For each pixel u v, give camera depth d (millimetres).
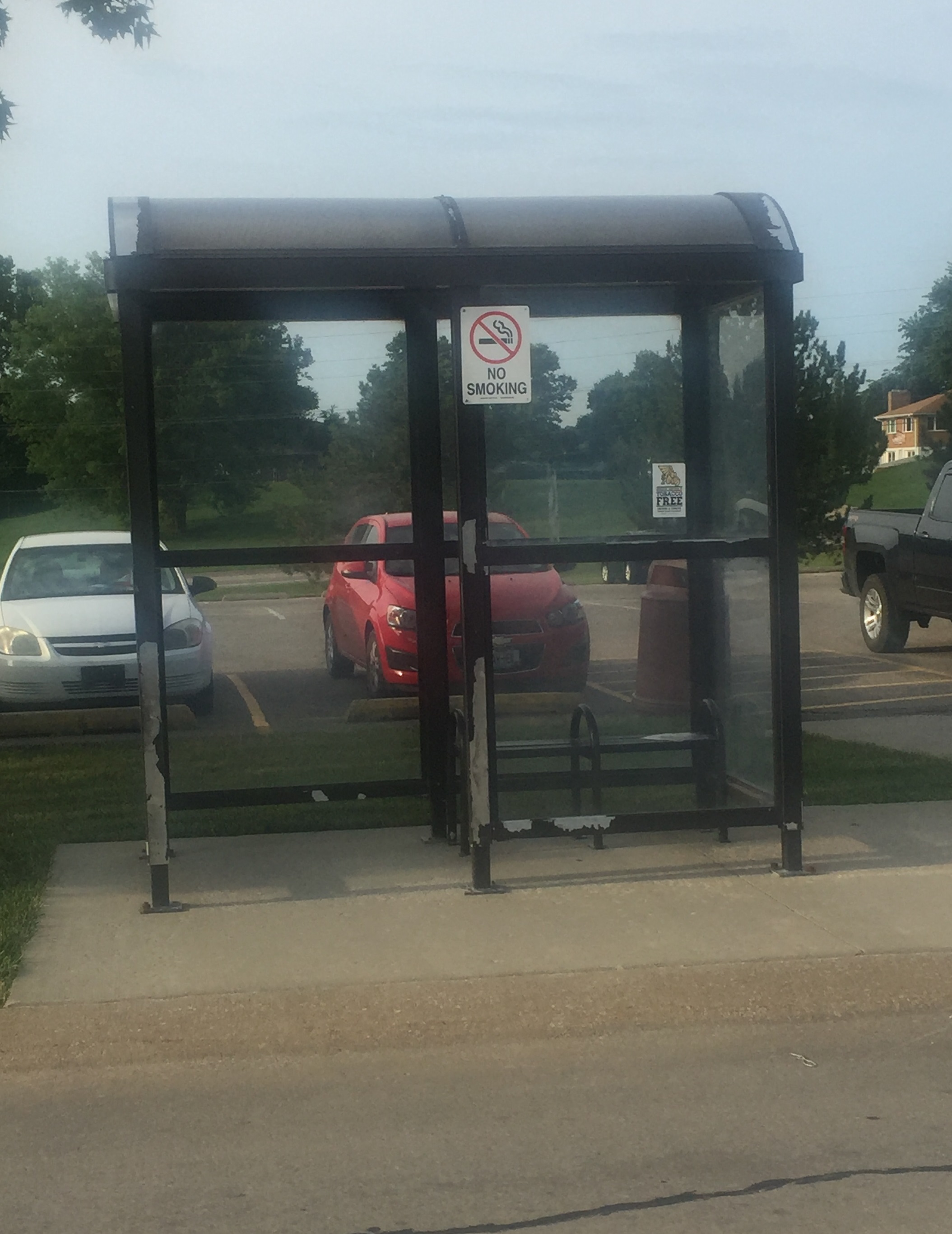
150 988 5355
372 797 7473
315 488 7434
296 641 8922
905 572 15625
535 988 5336
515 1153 4117
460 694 8977
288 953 5723
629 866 6945
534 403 6910
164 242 6059
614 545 6449
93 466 38625
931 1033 5012
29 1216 3797
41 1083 4680
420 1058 4844
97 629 11445
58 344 38312
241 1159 4113
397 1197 3861
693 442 7176
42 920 6168
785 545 6551
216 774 8906
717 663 7539
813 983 5383
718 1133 4227
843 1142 4148
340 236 6207
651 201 6590
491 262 6211
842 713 11664
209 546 7363
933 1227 3646
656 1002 5223
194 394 7305
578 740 7453
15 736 10977
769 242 6371
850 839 7352
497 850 7309
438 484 7422
